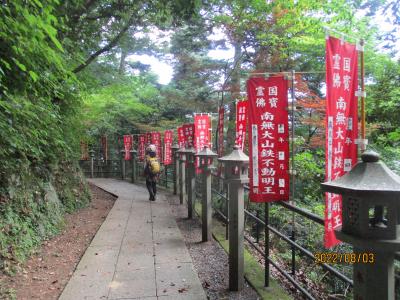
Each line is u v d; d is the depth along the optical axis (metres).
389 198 1.62
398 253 1.72
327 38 2.68
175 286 3.93
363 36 7.04
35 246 4.99
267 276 3.88
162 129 15.64
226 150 9.51
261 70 8.40
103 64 11.77
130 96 14.66
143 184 13.02
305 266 5.73
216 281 4.14
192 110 16.41
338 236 1.83
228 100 10.57
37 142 5.45
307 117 7.53
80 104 7.81
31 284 4.00
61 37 6.54
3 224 4.46
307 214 3.04
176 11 7.68
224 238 5.71
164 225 6.68
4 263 4.12
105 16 8.25
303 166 7.16
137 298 3.64
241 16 8.39
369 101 7.00
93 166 16.38
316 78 9.03
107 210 8.34
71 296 3.69
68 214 7.25
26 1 3.31
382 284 1.67
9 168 4.93
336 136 2.72
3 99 4.04
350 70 2.83
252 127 3.46
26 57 3.66
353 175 1.76
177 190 10.41
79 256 5.02
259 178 3.44
